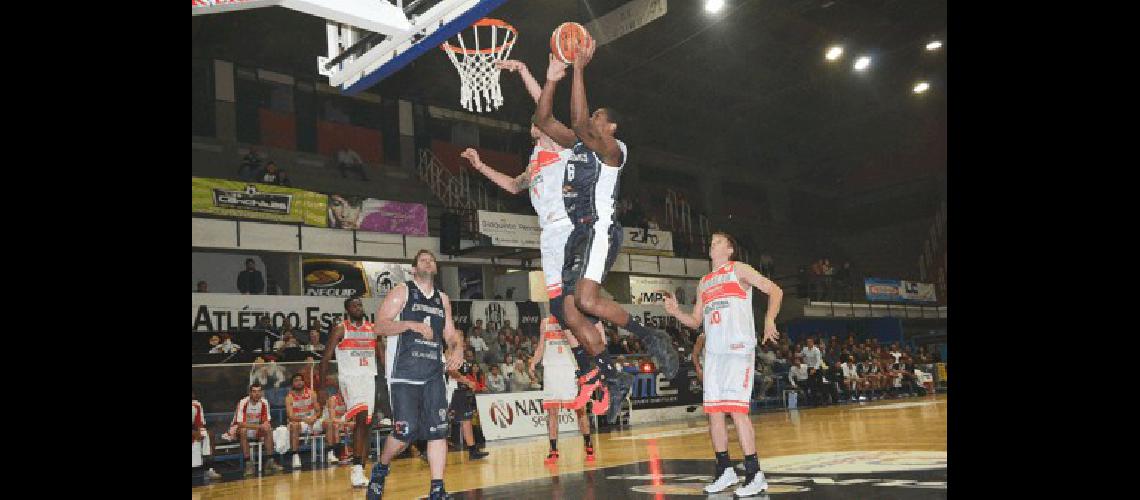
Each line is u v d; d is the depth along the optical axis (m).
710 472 5.70
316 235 15.33
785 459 6.24
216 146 17.89
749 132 29.08
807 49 23.22
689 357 17.45
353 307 6.86
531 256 18.02
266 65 19.25
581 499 4.60
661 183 27.59
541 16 18.38
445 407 4.88
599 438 11.16
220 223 14.19
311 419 10.09
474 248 16.67
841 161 33.00
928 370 22.97
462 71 7.46
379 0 6.11
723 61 23.12
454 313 15.52
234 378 11.01
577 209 3.70
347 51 7.08
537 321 16.69
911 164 31.67
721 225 28.36
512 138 24.05
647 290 22.42
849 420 11.20
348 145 20.58
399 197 20.36
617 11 17.88
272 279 16.58
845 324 25.84
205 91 18.05
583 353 3.76
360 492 6.31
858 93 27.59
